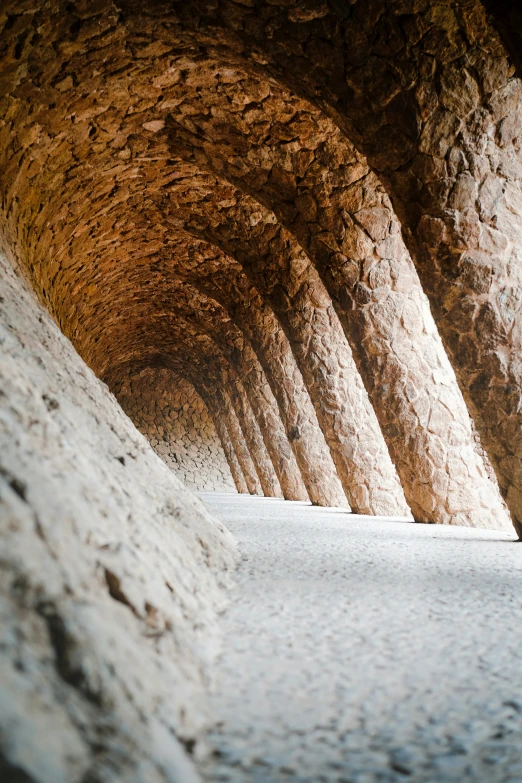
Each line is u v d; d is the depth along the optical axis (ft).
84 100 22.18
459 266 18.40
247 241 33.45
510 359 18.43
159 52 20.52
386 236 26.32
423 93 17.54
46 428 8.03
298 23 17.79
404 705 5.90
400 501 33.55
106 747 3.95
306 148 24.72
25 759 3.26
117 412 14.93
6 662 3.84
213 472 87.71
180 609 7.33
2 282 15.14
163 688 5.22
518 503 18.84
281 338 42.50
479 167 17.95
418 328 26.89
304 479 42.60
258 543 17.88
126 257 39.42
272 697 6.02
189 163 28.25
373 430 34.14
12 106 20.36
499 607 9.74
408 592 10.78
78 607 4.85
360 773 4.67
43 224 27.81
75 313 42.27
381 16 16.85
